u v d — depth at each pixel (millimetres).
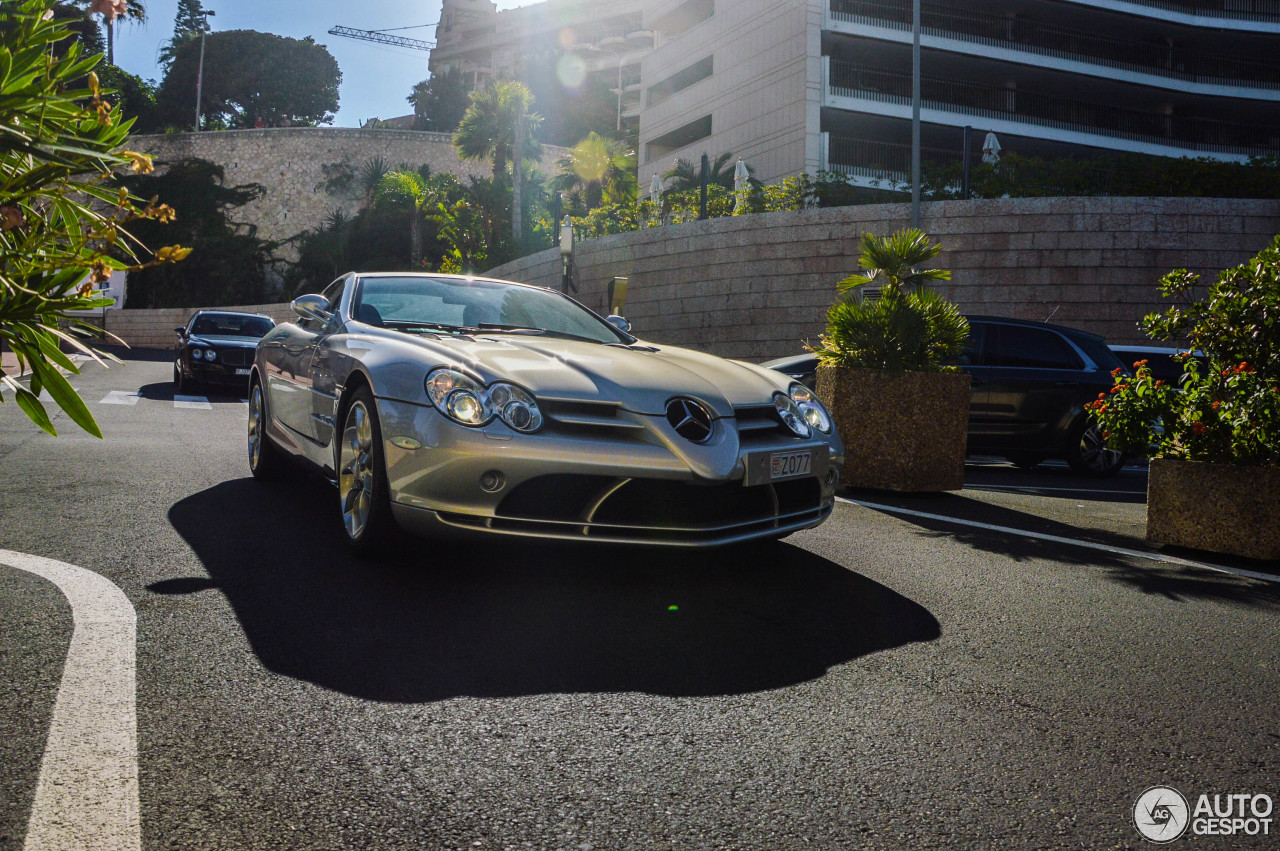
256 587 3002
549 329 4379
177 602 2777
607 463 3041
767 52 33625
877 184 31625
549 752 1854
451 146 65500
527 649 2500
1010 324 8602
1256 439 4379
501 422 3051
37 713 1915
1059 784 1791
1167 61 37312
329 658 2354
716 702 2166
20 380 1845
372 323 4113
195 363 13203
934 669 2469
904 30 32625
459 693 2154
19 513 4047
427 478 3064
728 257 20938
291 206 64938
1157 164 21062
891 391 6285
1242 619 3121
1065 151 35000
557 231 27703
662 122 40719
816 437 3572
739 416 3383
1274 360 4504
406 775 1726
